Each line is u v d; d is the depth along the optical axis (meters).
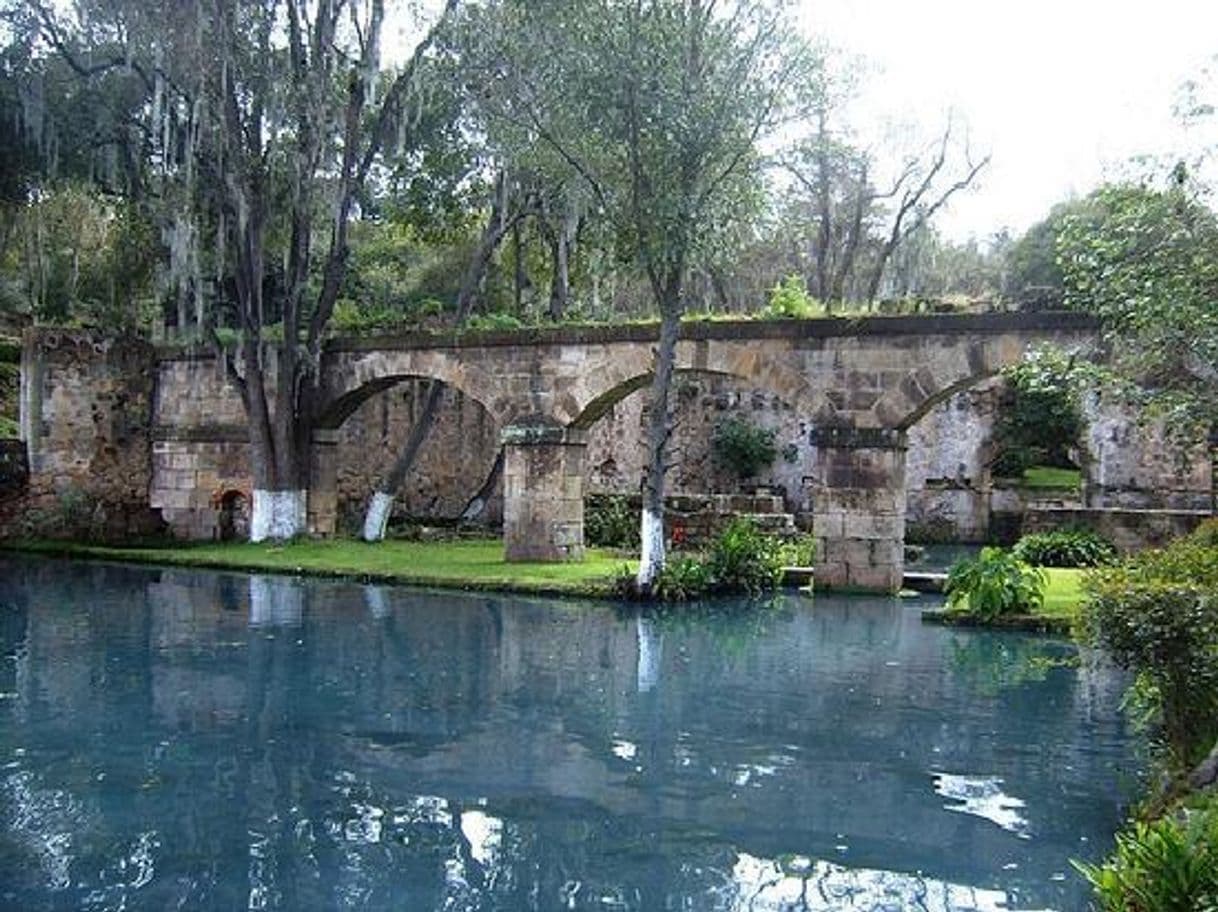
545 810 6.00
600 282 26.53
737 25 14.18
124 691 8.64
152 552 18.28
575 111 14.22
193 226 18.23
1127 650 5.95
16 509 20.23
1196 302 8.67
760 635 11.79
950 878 5.12
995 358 14.48
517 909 4.73
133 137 19.19
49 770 6.55
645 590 14.10
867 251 37.69
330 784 6.38
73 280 25.44
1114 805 6.15
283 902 4.75
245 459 20.89
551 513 17.38
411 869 5.14
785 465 27.69
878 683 9.38
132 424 21.67
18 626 11.59
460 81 18.53
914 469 26.28
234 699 8.45
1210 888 3.95
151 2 17.09
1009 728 7.86
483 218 25.62
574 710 8.28
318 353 19.67
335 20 18.39
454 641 11.11
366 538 20.55
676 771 6.74
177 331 22.30
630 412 27.36
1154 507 23.41
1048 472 28.20
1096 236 9.54
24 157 19.19
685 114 13.77
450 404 26.16
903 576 15.45
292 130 19.12
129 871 5.05
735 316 16.45
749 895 4.91
